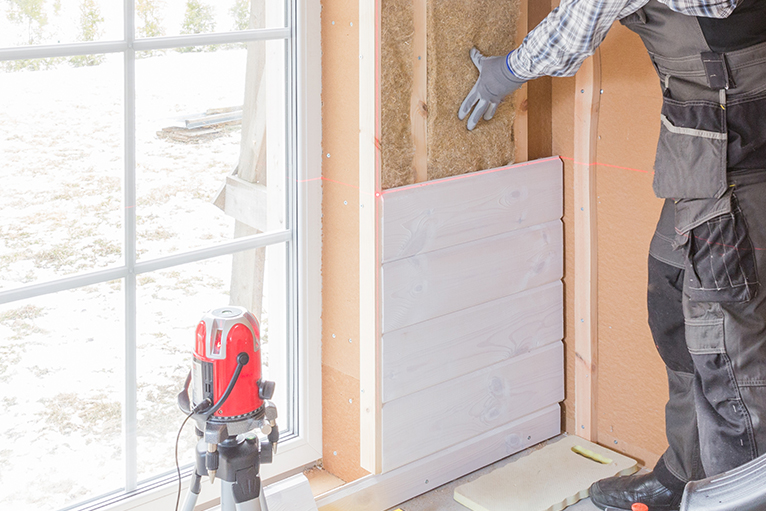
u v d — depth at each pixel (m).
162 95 1.75
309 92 1.98
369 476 2.03
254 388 1.41
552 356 2.37
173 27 1.74
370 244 1.91
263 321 2.06
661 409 2.21
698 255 1.66
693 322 1.70
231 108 1.89
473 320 2.15
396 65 1.88
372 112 1.85
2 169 1.54
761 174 1.60
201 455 1.41
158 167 1.78
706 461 1.74
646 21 1.65
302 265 2.06
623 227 2.20
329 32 1.94
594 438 2.40
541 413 2.39
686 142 1.63
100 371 1.76
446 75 2.00
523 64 1.84
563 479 2.15
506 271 2.20
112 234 1.73
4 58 1.50
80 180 1.66
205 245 1.91
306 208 2.03
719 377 1.67
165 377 1.88
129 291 1.78
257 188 1.98
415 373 2.04
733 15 1.51
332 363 2.13
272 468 2.11
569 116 2.25
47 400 1.69
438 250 2.04
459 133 2.06
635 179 2.14
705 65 1.57
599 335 2.33
